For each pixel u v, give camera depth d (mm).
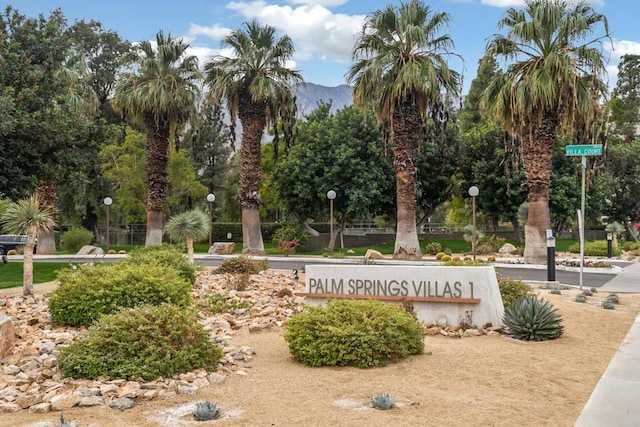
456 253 39219
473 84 62094
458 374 6855
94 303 10172
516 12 25812
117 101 34344
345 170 40500
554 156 41906
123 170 44406
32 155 21297
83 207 46219
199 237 22922
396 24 29062
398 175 29719
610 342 9039
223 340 8680
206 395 6023
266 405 5652
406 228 29750
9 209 14969
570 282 19312
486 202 44594
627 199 57344
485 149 43938
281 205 44594
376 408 5492
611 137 61781
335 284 10781
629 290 17047
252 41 34406
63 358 6750
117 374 6477
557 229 47375
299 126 44938
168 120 34375
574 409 5578
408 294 10312
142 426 5082
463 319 10000
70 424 4945
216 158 64875
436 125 28906
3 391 6055
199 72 34250
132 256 16297
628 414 5430
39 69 21703
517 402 5746
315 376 6824
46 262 26703
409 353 7836
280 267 25344
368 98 29500
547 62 24031
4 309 12328
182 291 11125
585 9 24453
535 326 9102
